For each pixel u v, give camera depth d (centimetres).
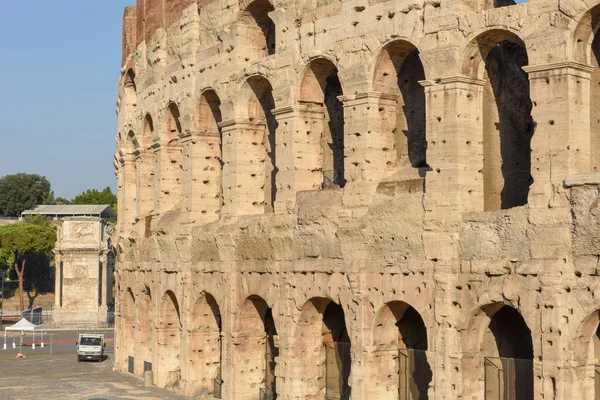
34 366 8662
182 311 6362
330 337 5447
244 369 5753
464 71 4353
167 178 6962
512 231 4081
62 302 14000
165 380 6781
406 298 4525
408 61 5044
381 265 4659
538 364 3938
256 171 5875
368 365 4719
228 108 5909
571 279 3853
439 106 4400
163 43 7025
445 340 4316
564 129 3922
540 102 4003
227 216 5878
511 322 4719
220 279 5875
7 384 7106
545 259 3941
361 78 4831
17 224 16350
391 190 4709
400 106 5003
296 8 5303
